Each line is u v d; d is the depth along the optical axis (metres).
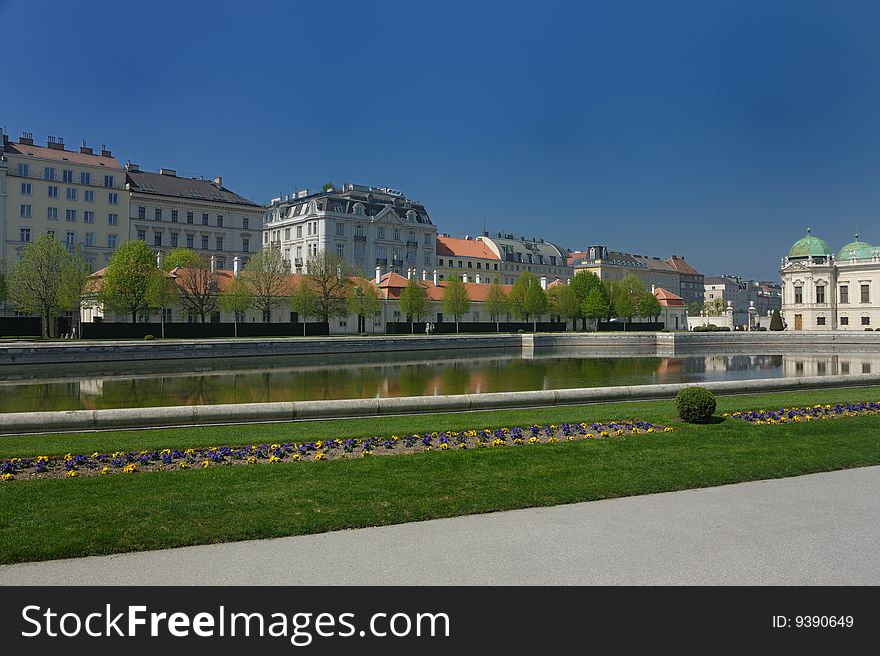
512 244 150.50
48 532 8.20
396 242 119.69
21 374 38.78
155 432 14.55
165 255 91.81
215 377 37.75
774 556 7.63
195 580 7.04
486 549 7.85
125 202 92.94
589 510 9.46
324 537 8.29
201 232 103.44
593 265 163.25
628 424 15.84
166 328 63.25
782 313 117.19
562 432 14.91
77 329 59.09
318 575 7.12
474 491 10.16
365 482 10.55
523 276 100.38
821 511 9.41
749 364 50.94
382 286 91.75
